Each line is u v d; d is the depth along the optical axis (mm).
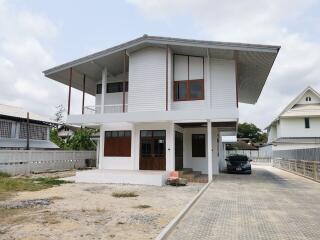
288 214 7711
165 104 16797
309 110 30922
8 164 16797
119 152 17578
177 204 8961
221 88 16828
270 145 37594
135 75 17547
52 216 7141
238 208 8469
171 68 17125
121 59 18031
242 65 17234
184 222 6820
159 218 7074
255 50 14625
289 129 31359
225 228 6316
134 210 7980
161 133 16672
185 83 17344
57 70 18141
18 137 22891
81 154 24156
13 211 7688
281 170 26266
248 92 23688
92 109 19297
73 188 12273
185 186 13547
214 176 18438
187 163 19516
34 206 8359
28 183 13375
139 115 16094
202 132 19547
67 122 17422
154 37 16359
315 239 5586
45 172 19156
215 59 17219
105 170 16375
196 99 17000
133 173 14383
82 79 20453
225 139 30516
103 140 17953
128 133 17547
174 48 16891
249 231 6098
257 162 41688
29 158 18453
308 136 30844
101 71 19156
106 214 7441
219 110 14945
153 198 10031
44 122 24859
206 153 19359
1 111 22172
